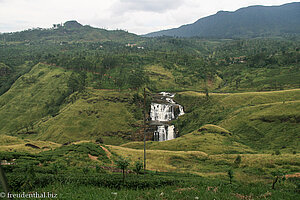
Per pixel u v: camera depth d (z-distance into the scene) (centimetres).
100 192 1775
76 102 14788
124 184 2302
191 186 2397
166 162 5203
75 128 12606
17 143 7438
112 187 2244
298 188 2409
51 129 12812
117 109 13862
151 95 16900
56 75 19038
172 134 12862
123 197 1572
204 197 1639
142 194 1720
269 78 17262
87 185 2195
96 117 13250
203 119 12344
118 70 19362
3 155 3659
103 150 5288
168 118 14275
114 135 12338
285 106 9075
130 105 14325
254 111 9938
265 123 8719
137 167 3156
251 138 8412
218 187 2230
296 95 11112
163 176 3612
